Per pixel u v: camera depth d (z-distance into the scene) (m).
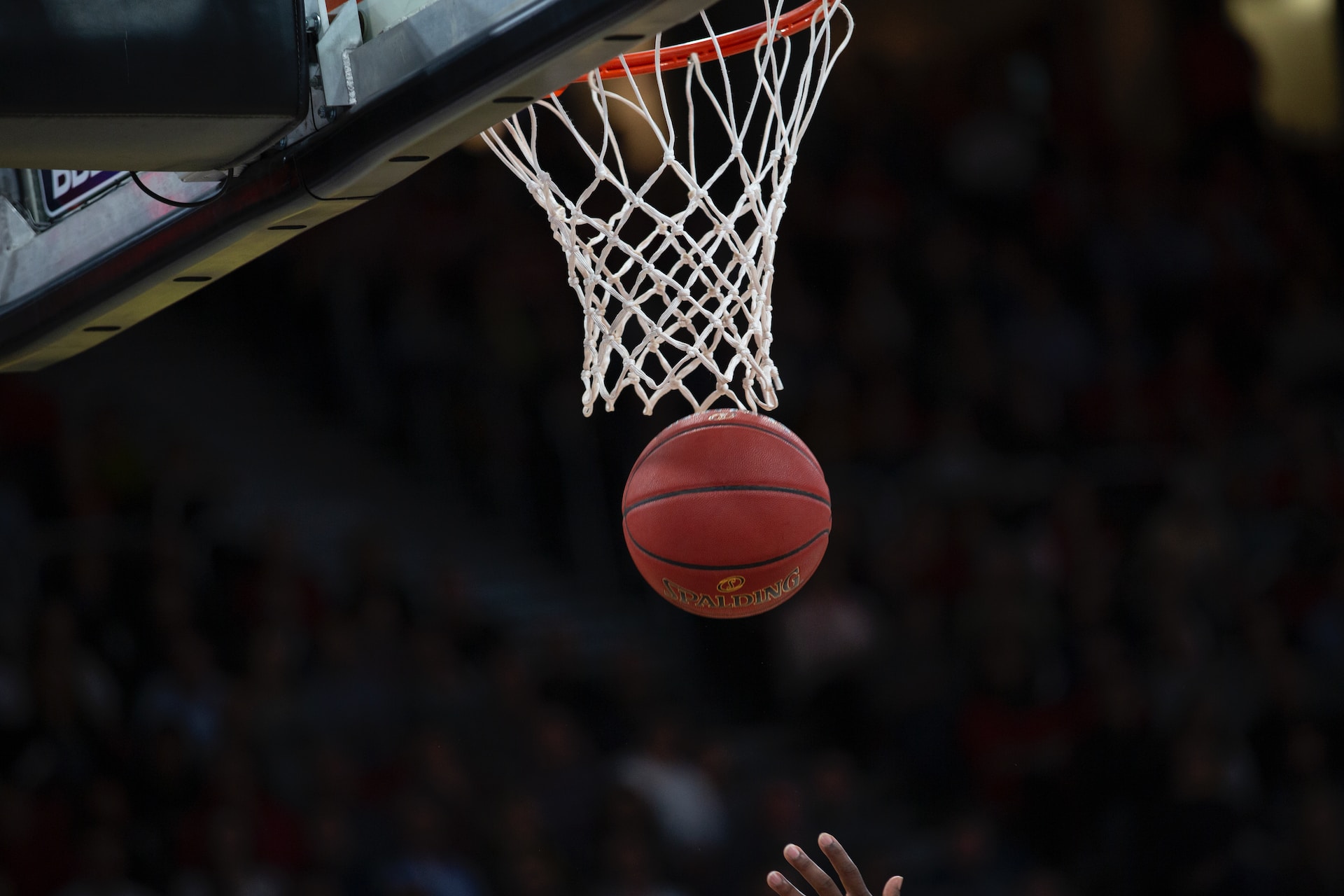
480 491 15.34
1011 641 13.67
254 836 11.45
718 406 13.25
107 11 4.11
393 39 4.34
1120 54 20.17
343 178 4.50
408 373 15.41
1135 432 16.31
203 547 13.45
